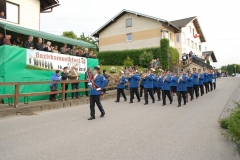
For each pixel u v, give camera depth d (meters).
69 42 14.02
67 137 5.96
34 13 16.20
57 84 11.45
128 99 14.58
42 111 9.77
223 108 10.74
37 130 6.62
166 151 5.03
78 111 9.91
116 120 8.08
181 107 11.23
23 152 4.88
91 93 8.34
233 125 5.46
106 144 5.43
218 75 47.75
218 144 5.57
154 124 7.50
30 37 11.51
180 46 35.03
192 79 13.96
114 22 35.03
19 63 10.66
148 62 28.84
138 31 32.56
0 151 4.93
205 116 8.91
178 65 30.98
